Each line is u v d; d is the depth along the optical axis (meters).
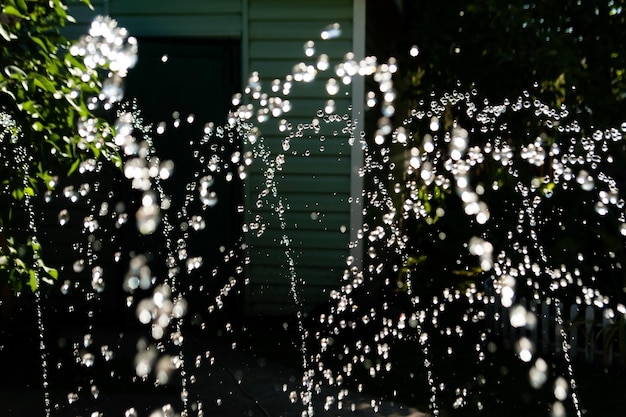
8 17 3.16
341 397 3.96
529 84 7.22
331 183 5.70
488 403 3.91
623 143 6.68
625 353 4.45
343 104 5.65
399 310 5.95
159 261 5.66
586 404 3.89
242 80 5.73
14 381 4.12
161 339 5.15
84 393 3.95
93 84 3.54
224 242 5.75
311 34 5.66
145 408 3.71
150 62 5.63
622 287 5.45
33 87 3.18
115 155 3.67
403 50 8.34
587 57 7.42
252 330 5.41
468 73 7.40
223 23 5.73
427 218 7.58
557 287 5.52
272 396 3.96
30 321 5.48
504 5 6.83
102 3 5.77
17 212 5.74
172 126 5.66
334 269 5.73
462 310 6.15
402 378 4.34
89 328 5.45
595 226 5.73
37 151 3.50
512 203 6.26
